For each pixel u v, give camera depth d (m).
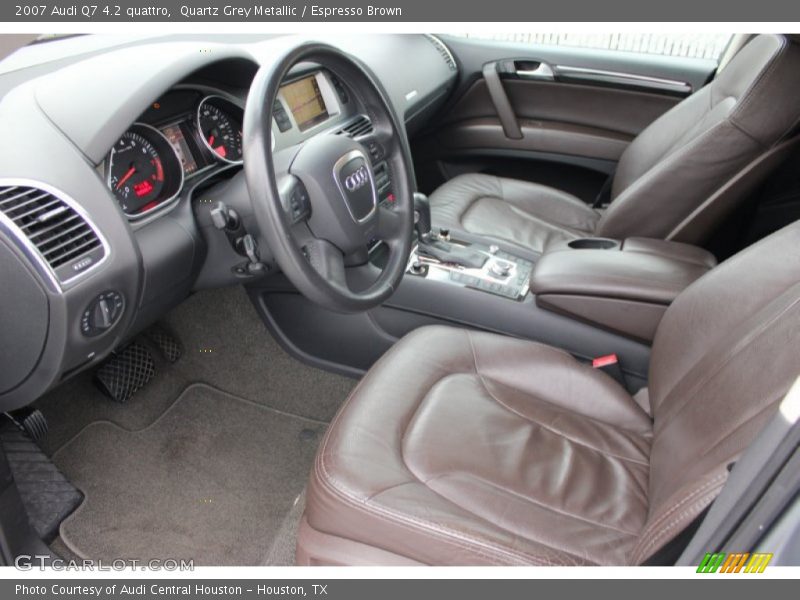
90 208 1.07
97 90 1.12
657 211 1.56
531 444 1.13
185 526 1.52
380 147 1.33
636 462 1.16
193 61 1.24
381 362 1.27
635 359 1.48
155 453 1.68
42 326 1.04
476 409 1.18
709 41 2.12
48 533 1.45
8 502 1.26
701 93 1.74
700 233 1.56
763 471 0.60
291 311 1.79
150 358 1.82
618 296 1.41
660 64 2.15
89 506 1.54
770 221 1.67
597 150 2.31
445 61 2.34
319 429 1.78
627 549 0.96
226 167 1.43
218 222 1.28
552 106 2.33
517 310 1.54
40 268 0.99
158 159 1.28
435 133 2.54
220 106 1.43
